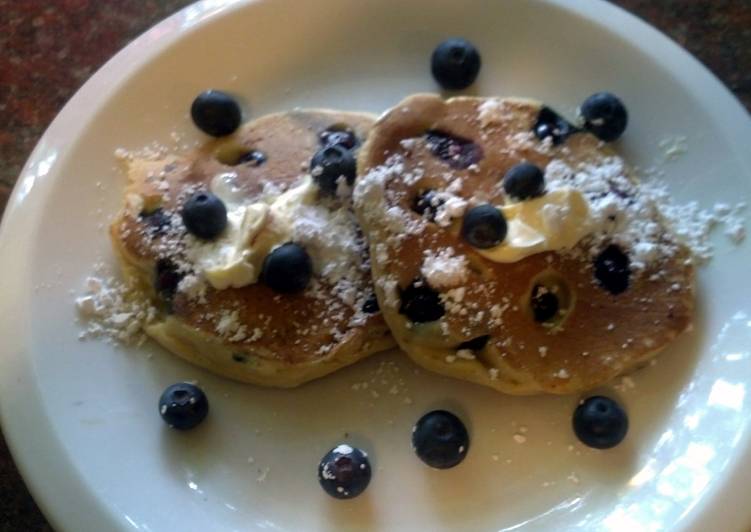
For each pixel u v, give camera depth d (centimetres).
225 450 23
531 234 22
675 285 23
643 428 22
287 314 23
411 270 22
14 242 24
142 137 26
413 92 27
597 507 21
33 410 22
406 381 23
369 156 23
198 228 23
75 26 31
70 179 25
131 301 24
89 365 23
